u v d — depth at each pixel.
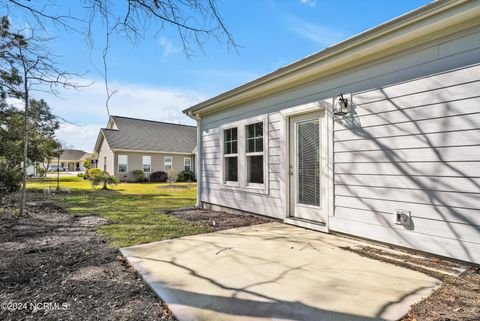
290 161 4.96
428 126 3.04
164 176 20.61
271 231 4.34
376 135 3.53
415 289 2.24
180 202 8.50
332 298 2.10
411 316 1.83
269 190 5.30
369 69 3.64
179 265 2.84
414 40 3.16
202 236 4.07
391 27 3.05
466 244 2.75
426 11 2.75
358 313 1.88
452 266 2.75
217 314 1.88
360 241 3.69
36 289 2.33
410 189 3.18
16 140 8.23
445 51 2.92
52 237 4.09
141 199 9.28
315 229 4.32
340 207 3.98
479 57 2.69
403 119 3.26
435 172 2.98
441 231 2.93
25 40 3.48
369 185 3.60
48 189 10.48
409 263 2.85
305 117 4.68
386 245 3.41
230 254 3.19
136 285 2.42
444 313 1.86
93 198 9.43
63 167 45.03
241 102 6.05
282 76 4.62
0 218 5.55
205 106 6.63
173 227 4.74
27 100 5.29
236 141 6.25
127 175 19.66
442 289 2.24
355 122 3.79
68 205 7.60
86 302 2.10
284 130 4.97
